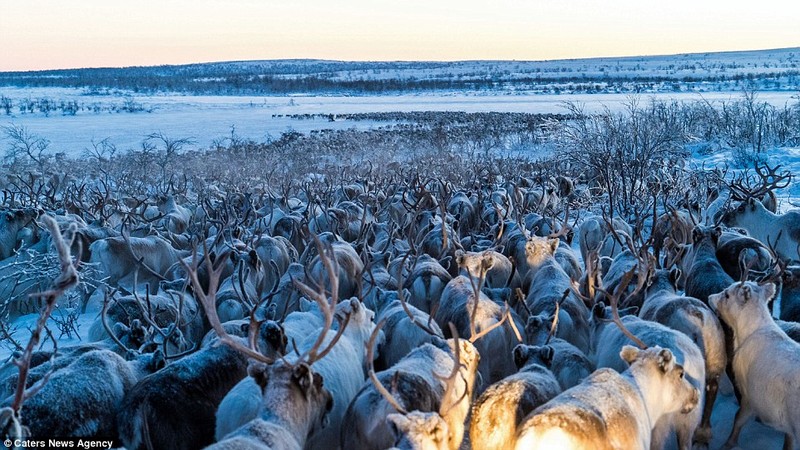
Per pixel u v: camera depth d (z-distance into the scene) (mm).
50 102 96188
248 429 5414
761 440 7688
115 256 13219
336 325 7941
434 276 10703
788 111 38969
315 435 6363
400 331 8383
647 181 22734
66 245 4562
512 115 65188
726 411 8352
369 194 21750
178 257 14156
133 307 9852
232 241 13516
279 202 20984
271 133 58500
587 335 9078
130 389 6734
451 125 57031
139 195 24969
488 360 8508
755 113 36125
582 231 15297
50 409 6285
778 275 8836
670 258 12297
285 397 5840
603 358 7660
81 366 6750
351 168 35406
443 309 9555
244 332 8148
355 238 17172
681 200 19812
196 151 43750
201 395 6684
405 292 10094
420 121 64750
